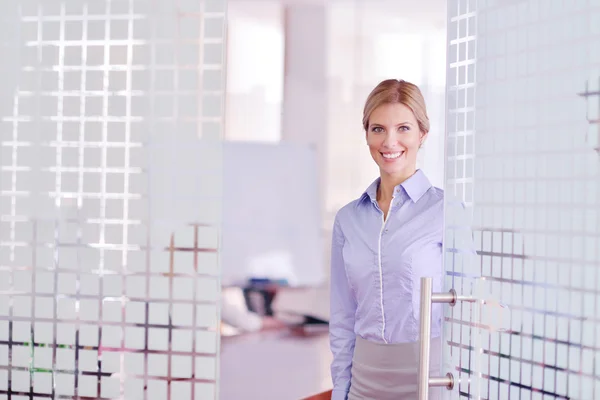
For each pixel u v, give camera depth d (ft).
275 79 20.74
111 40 6.45
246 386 9.96
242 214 14.11
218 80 6.34
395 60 20.43
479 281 4.80
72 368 6.54
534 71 4.48
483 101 4.80
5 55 6.57
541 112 4.45
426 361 4.57
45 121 6.55
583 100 4.22
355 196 20.34
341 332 7.40
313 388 10.03
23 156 6.59
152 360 6.44
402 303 6.92
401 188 7.14
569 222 4.29
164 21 6.38
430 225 7.00
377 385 6.98
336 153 20.49
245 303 14.75
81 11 6.48
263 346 12.12
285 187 14.48
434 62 20.33
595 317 4.13
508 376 4.63
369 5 19.25
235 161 14.17
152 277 6.43
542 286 4.44
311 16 20.34
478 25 4.83
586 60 4.20
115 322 6.48
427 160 19.97
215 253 6.36
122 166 6.46
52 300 6.56
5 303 6.63
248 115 20.84
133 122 6.45
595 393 4.13
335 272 7.45
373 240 7.06
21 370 6.62
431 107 20.22
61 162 6.55
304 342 12.51
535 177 4.49
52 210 6.56
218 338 6.35
